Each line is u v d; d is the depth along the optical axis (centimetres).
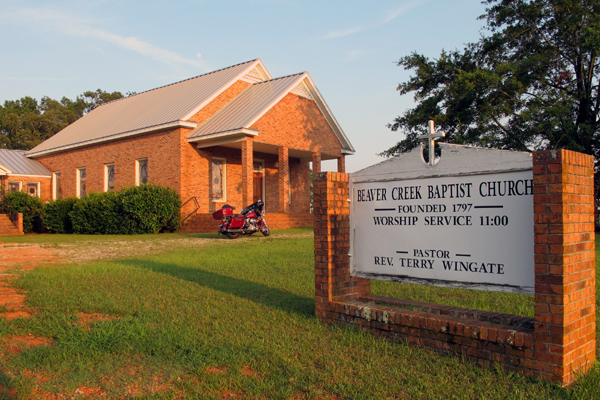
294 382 403
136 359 458
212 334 530
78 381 403
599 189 2723
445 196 492
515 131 2539
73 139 3125
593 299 420
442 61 2664
